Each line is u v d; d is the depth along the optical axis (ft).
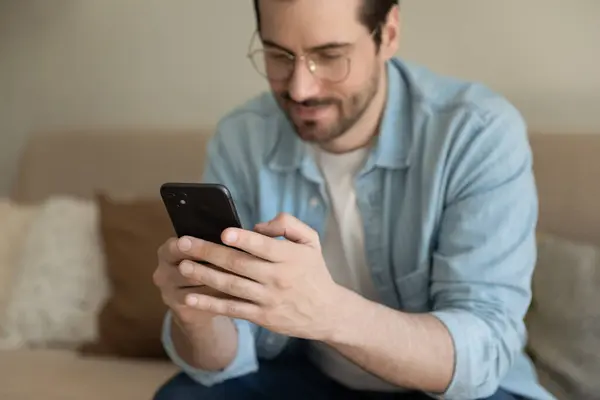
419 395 3.47
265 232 2.71
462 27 5.61
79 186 5.98
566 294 4.34
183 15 6.27
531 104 5.59
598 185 4.63
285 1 3.05
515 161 3.34
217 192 2.59
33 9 6.63
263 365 3.78
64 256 5.44
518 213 3.29
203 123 6.46
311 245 2.72
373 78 3.34
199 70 6.36
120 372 4.83
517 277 3.25
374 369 2.98
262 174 3.79
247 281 2.61
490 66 5.62
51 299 5.33
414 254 3.49
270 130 3.87
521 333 3.30
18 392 4.52
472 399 3.11
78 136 6.07
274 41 3.17
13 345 5.29
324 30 3.06
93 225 5.55
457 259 3.24
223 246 2.64
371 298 3.66
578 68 5.46
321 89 3.23
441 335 2.98
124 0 6.39
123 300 5.11
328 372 3.69
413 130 3.51
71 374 4.79
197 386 3.50
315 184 3.67
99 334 5.13
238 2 6.13
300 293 2.65
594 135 4.79
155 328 5.01
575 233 4.65
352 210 3.60
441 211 3.42
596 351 4.11
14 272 5.59
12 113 6.91
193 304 2.69
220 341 3.37
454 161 3.37
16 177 6.98
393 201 3.54
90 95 6.69
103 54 6.56
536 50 5.50
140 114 6.61
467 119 3.38
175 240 2.81
